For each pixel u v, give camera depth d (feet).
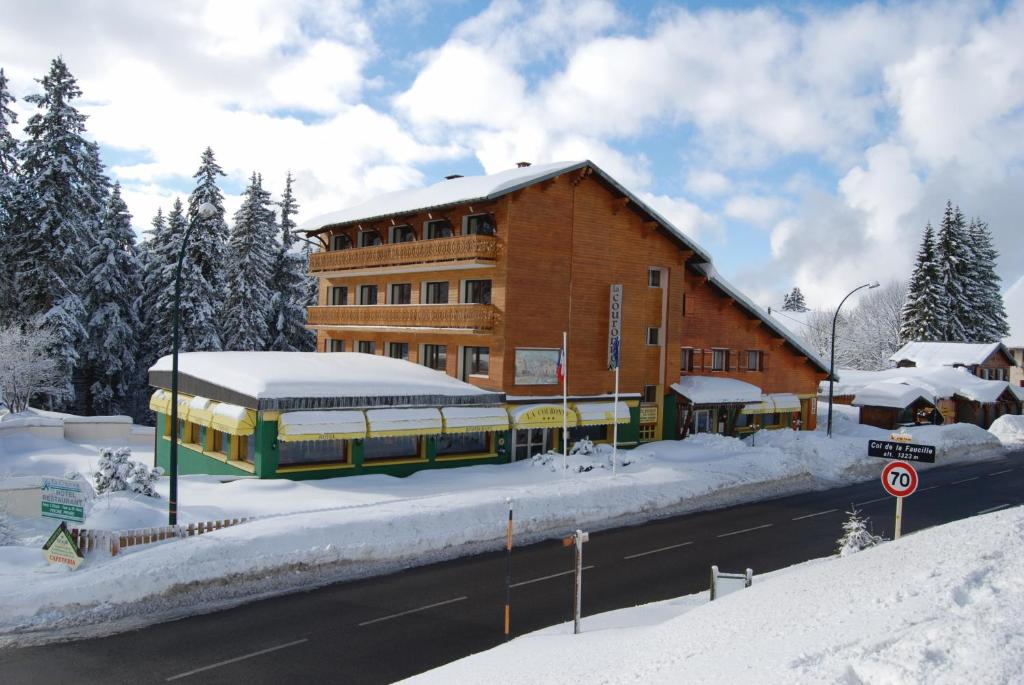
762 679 23.29
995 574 31.63
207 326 180.55
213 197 188.03
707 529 83.25
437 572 64.03
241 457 98.94
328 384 97.50
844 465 125.29
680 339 139.03
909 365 251.60
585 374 122.93
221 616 51.80
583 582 61.67
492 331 114.21
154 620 50.67
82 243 166.40
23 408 148.25
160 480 89.51
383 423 97.19
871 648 24.25
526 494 85.71
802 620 29.81
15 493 70.23
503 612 53.52
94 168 180.55
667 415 137.28
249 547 61.41
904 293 325.42
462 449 110.73
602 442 126.72
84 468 113.29
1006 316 301.02
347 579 61.21
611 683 27.14
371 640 47.60
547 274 117.50
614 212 126.11
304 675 41.98
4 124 161.99
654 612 49.39
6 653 44.55
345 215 148.97
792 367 167.22
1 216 158.61
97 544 60.23
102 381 184.55
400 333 137.59
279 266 216.95
